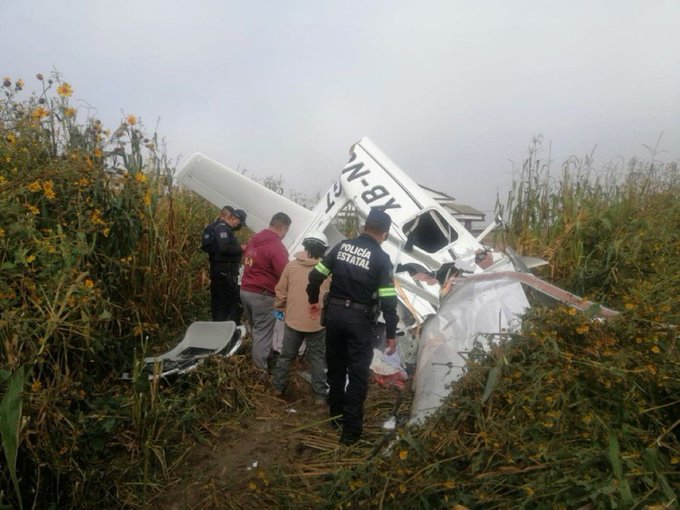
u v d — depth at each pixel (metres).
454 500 2.67
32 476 2.86
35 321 3.12
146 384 3.72
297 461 3.59
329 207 6.95
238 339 5.03
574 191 6.97
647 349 3.27
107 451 3.43
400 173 6.73
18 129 4.49
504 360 3.25
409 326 5.16
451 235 6.45
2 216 3.48
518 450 2.83
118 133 4.80
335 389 4.13
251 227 7.27
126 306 4.78
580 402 3.03
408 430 3.23
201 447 3.79
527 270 4.79
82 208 4.08
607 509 2.37
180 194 7.64
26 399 2.85
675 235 5.92
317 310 4.49
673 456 2.72
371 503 2.80
